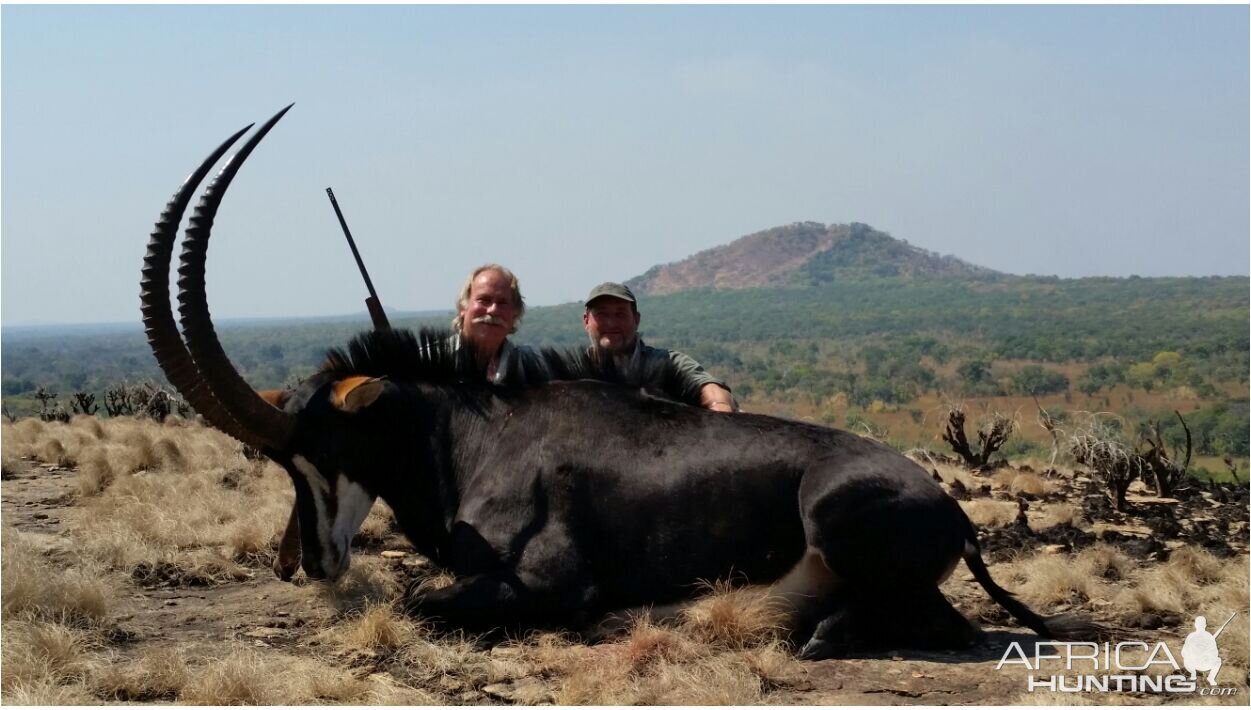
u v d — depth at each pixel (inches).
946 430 650.8
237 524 343.6
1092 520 438.0
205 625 261.0
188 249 255.3
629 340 333.1
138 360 6259.8
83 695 205.5
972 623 256.4
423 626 246.2
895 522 239.5
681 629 244.1
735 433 256.8
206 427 647.8
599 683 216.1
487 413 273.7
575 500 253.8
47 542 332.8
